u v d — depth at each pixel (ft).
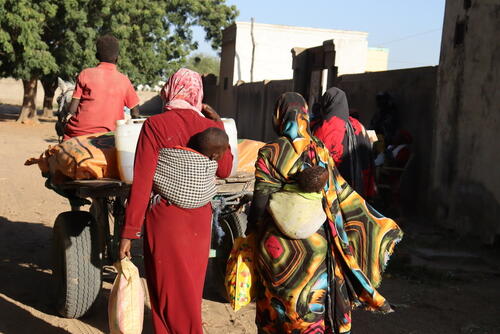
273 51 88.69
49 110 104.73
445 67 29.96
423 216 31.76
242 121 76.33
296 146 11.36
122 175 14.17
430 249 25.35
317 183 10.74
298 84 52.85
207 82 102.37
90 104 16.99
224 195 16.33
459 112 28.66
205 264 12.01
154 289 11.68
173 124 11.64
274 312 11.29
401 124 34.37
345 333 11.26
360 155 18.52
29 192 34.22
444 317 17.56
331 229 11.22
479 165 26.99
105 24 82.99
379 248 11.64
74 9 76.07
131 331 11.78
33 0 73.26
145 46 90.94
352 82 41.34
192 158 11.47
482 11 27.09
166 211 11.53
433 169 30.78
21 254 22.20
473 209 27.30
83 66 80.23
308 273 10.94
